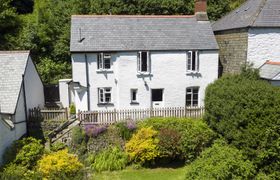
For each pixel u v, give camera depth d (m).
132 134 23.47
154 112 25.33
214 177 17.28
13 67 24.81
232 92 21.03
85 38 27.27
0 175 17.48
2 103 22.69
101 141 23.41
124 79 27.50
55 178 17.53
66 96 31.17
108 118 24.61
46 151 21.69
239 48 27.20
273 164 19.28
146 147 21.91
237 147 20.42
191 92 28.73
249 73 25.02
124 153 22.84
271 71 24.05
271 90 19.81
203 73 28.41
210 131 22.88
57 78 37.22
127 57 27.16
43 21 41.50
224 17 33.56
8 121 22.20
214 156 18.73
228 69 29.55
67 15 41.59
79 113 24.19
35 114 25.25
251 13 26.78
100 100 27.95
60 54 39.22
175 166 22.69
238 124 20.19
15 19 41.91
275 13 26.05
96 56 26.95
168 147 22.09
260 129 19.17
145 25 28.86
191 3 43.16
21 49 38.22
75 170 18.59
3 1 40.66
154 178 20.86
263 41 25.88
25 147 20.62
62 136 23.50
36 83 28.42
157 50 27.25
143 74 27.56
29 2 48.06
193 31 28.91
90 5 41.81
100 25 28.34
